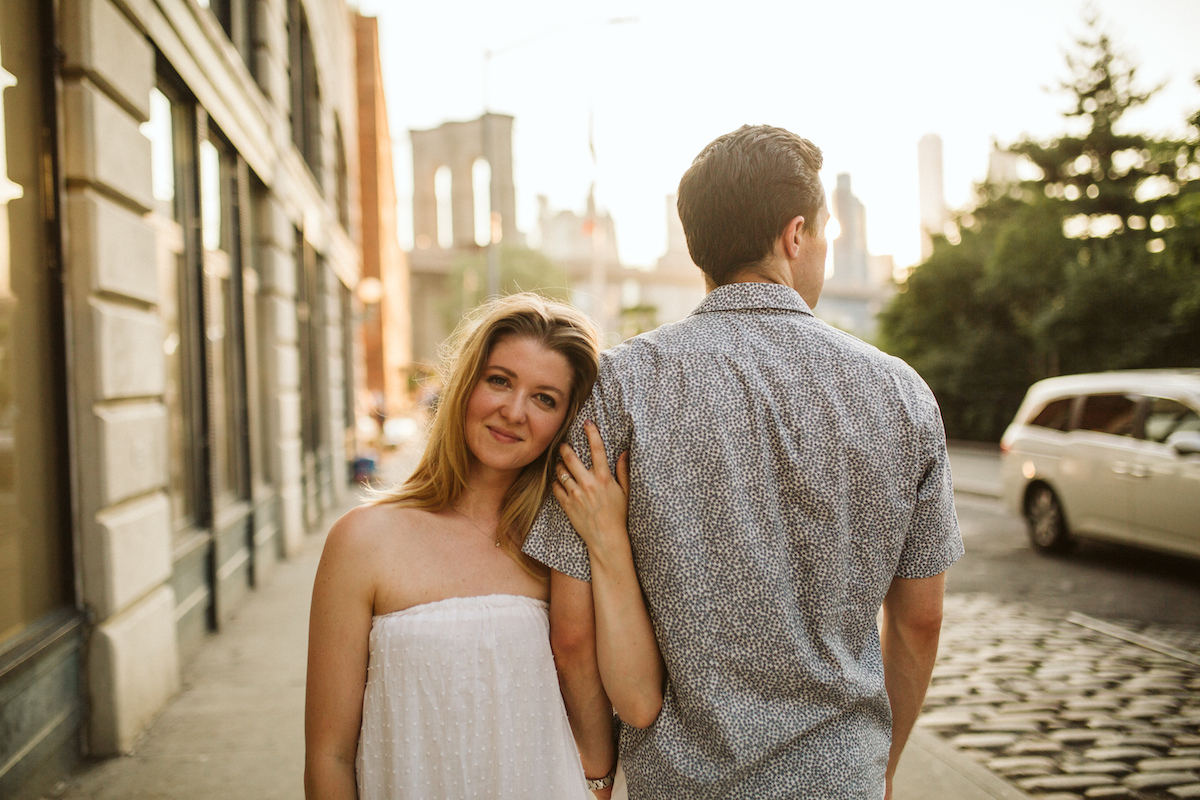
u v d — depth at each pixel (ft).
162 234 16.43
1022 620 18.53
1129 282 57.36
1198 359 55.57
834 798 4.06
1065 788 10.66
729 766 4.07
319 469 35.42
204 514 18.28
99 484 11.83
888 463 4.15
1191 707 13.29
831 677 4.09
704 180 4.60
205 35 18.06
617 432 4.31
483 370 5.21
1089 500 23.72
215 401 20.44
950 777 10.69
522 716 4.98
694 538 4.11
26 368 10.79
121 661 12.09
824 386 4.17
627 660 4.28
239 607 20.77
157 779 11.19
